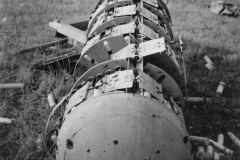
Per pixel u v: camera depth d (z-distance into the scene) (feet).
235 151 16.49
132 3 18.70
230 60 27.84
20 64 24.50
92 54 15.29
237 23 40.24
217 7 45.14
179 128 10.79
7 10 39.99
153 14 18.39
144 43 13.32
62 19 37.55
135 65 12.41
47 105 18.33
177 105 13.17
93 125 10.51
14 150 15.79
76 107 11.02
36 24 35.53
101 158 10.48
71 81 20.33
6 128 17.39
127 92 10.96
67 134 10.80
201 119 19.44
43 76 21.89
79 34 25.00
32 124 17.17
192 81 23.81
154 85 11.61
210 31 36.47
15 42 29.43
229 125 18.79
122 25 15.65
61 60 22.11
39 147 15.30
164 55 14.08
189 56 28.17
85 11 41.42
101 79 12.01
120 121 10.36
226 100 21.13
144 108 10.41
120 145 10.33
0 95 20.52
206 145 15.25
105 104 10.56
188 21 40.06
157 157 10.45
